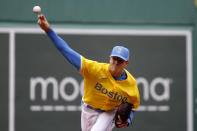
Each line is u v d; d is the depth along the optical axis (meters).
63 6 29.03
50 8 28.95
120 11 29.47
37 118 28.55
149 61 29.50
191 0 30.00
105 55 29.14
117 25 29.39
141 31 29.53
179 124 29.56
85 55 29.02
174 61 29.73
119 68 16.38
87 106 17.50
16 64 28.62
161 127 29.33
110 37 29.28
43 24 14.93
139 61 29.41
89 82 16.66
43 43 28.88
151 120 29.25
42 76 28.75
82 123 18.23
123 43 29.34
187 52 29.86
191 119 29.66
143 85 29.34
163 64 29.61
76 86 28.84
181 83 29.73
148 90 29.36
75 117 28.75
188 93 29.77
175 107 29.56
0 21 28.58
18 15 28.77
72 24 29.06
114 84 16.64
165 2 29.88
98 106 17.34
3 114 28.38
